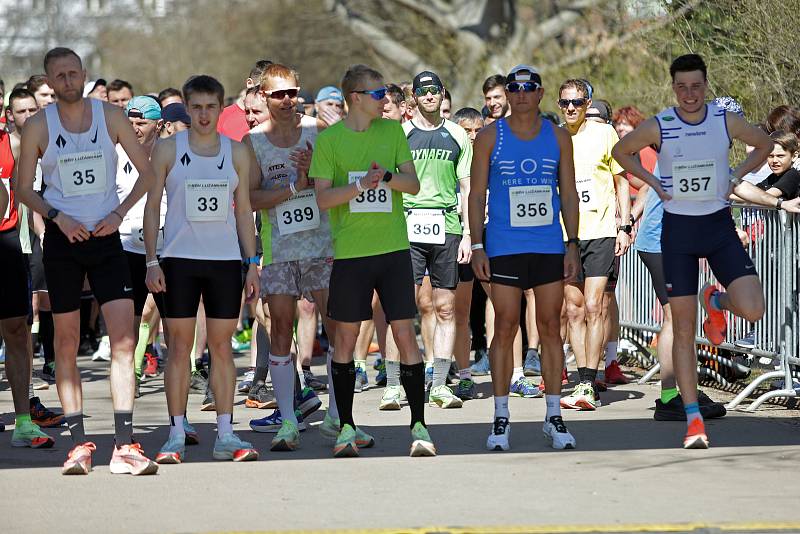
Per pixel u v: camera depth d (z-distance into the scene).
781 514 15.95
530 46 64.94
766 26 35.78
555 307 20.61
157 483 18.16
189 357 19.98
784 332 24.72
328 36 107.31
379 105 19.92
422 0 76.38
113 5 138.50
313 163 19.97
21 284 21.34
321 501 16.88
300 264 21.47
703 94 20.59
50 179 19.31
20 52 139.50
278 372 21.12
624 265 32.06
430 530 15.12
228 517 16.03
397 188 19.83
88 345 37.81
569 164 20.83
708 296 22.67
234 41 120.50
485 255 20.73
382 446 21.17
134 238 26.16
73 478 18.59
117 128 19.41
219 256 19.70
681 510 16.17
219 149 19.83
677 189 20.66
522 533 15.06
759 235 25.75
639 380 29.41
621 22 50.03
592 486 17.62
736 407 24.84
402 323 20.05
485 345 32.53
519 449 20.69
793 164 25.36
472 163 20.92
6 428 23.66
